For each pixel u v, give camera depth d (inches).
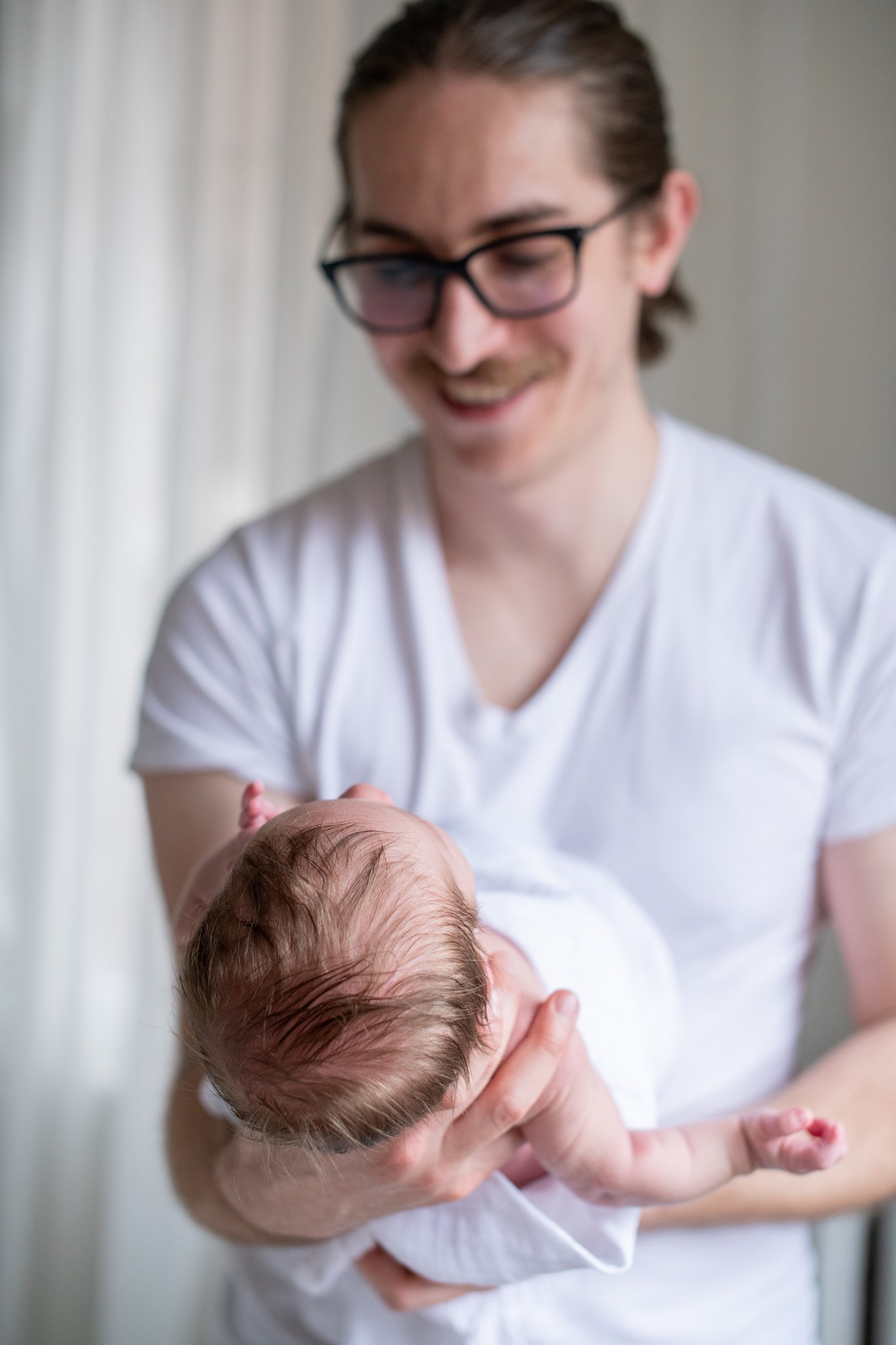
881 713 44.3
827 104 72.5
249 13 83.7
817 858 46.8
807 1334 48.2
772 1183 41.3
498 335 40.5
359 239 42.1
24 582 91.8
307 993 30.2
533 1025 33.1
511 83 38.6
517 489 43.8
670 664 44.9
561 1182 36.8
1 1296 94.5
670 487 46.5
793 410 75.0
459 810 45.6
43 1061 94.5
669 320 61.7
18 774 92.9
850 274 73.4
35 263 89.7
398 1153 30.7
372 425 83.2
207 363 86.9
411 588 46.2
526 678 46.5
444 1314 39.6
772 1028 46.4
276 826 33.8
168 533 87.9
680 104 73.8
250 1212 37.0
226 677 46.2
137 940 90.6
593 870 43.7
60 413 89.6
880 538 45.6
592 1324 42.3
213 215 85.9
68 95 86.9
